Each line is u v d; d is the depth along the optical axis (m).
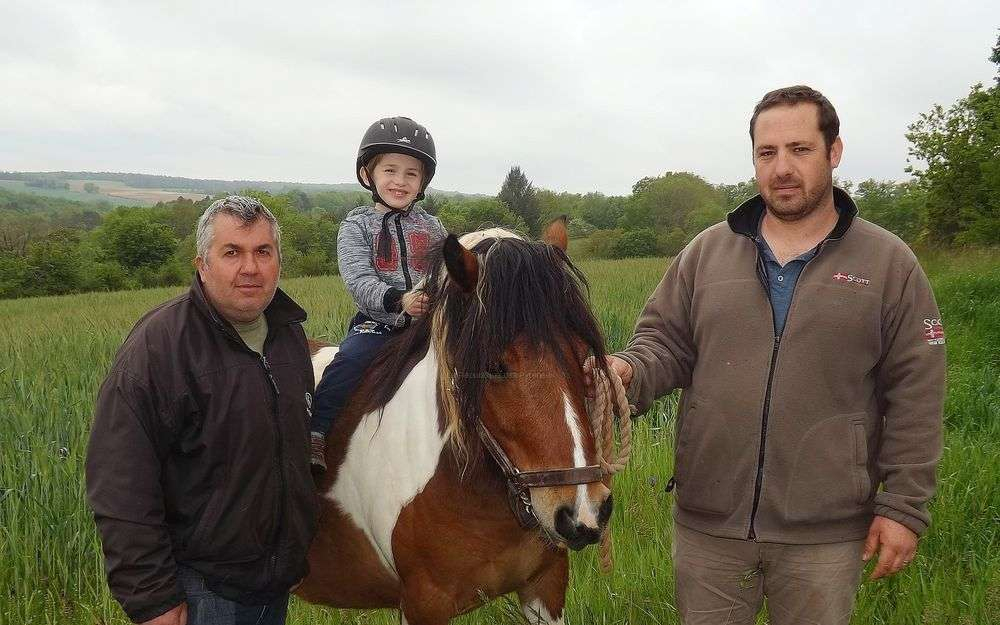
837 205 2.38
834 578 2.32
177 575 2.18
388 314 2.77
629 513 4.32
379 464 2.43
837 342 2.23
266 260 2.12
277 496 2.21
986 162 21.36
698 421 2.42
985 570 3.33
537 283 2.04
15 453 4.64
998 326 9.72
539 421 1.96
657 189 72.38
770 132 2.26
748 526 2.34
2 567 3.85
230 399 2.08
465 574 2.28
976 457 4.64
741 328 2.34
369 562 2.56
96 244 48.00
